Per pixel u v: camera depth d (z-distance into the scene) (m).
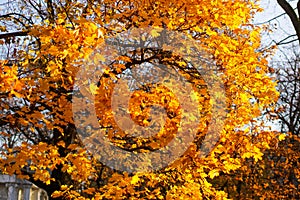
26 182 19.97
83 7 6.12
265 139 7.02
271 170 15.44
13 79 4.05
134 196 5.52
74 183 8.07
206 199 5.68
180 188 5.29
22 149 4.95
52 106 5.08
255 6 5.88
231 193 15.02
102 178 8.40
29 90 4.72
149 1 5.01
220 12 5.14
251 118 5.99
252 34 5.89
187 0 4.96
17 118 5.16
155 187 5.86
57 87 5.27
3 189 19.59
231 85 5.89
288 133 14.39
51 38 4.39
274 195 14.41
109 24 5.20
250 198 14.66
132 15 5.11
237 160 5.58
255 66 5.80
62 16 5.19
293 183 16.03
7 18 6.89
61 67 4.61
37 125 5.06
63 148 6.45
